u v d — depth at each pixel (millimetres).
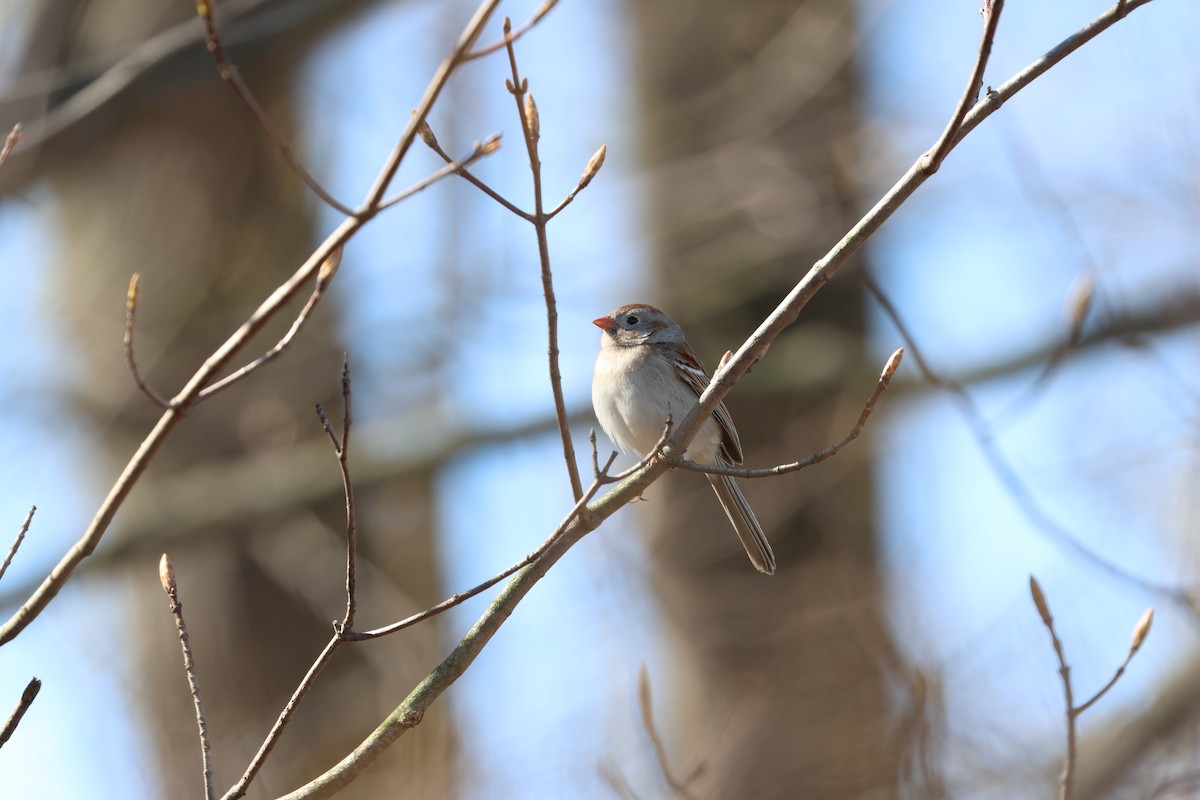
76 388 14938
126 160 15516
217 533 14219
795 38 15188
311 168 16016
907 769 8188
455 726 13062
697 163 15070
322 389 15086
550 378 5547
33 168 12805
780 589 13383
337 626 5359
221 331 15266
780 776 11430
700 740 11883
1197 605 9305
